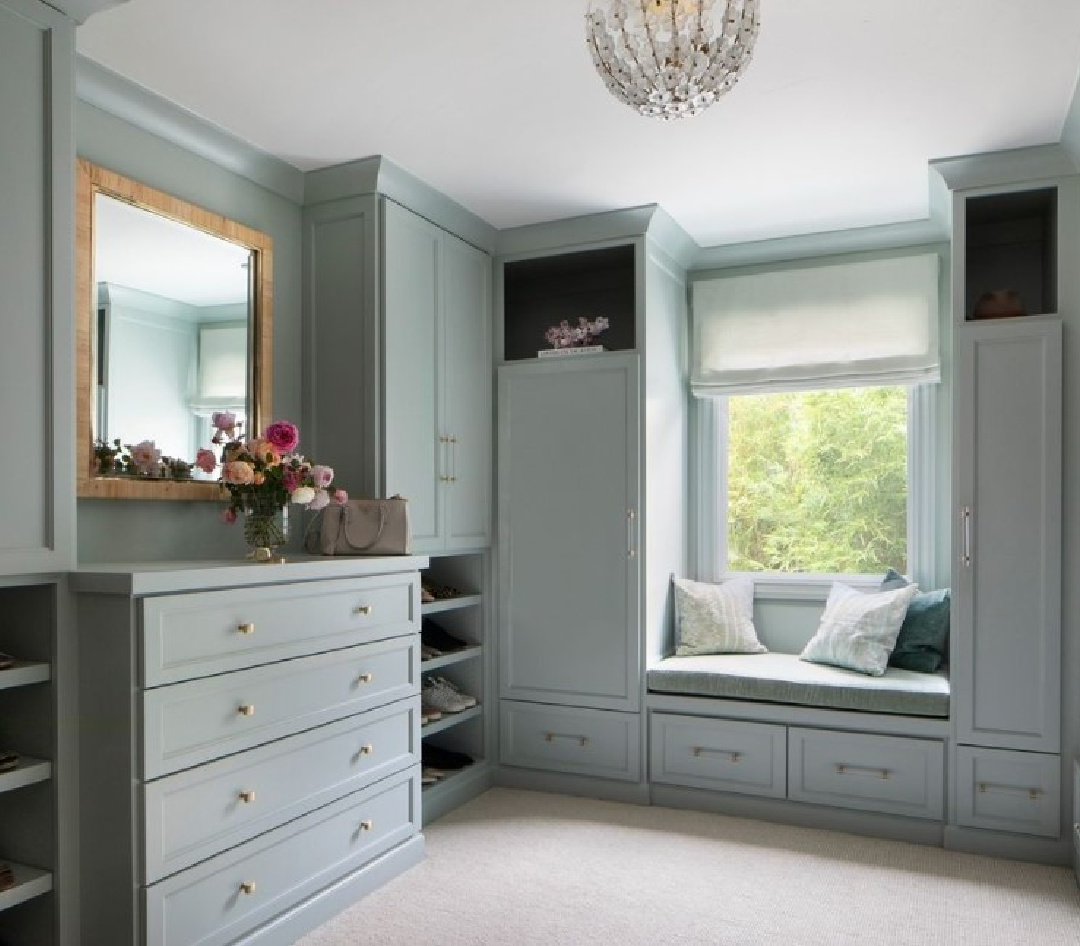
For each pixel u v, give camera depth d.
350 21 2.22
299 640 2.53
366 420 3.19
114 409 2.54
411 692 3.04
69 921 2.08
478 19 2.21
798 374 4.07
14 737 2.13
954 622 3.17
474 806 3.65
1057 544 3.04
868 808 3.30
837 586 3.91
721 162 3.15
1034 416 3.08
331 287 3.28
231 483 2.65
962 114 2.75
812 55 2.38
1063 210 3.05
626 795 3.69
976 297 3.71
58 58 2.04
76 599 2.12
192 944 2.16
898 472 4.01
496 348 4.02
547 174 3.28
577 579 3.81
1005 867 2.99
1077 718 3.00
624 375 3.75
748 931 2.53
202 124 2.79
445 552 3.60
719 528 4.31
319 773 2.59
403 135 2.92
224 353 2.94
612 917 2.61
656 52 1.57
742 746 3.52
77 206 2.43
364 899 2.73
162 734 2.10
